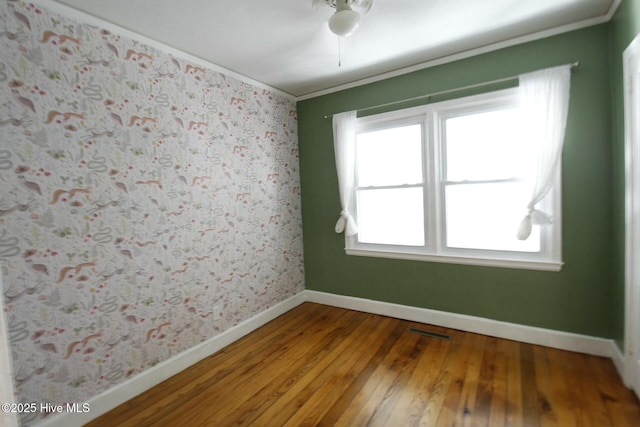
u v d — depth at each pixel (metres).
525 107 2.27
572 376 1.99
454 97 2.62
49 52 1.65
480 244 2.65
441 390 1.93
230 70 2.72
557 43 2.22
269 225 3.16
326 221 3.45
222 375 2.22
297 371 2.22
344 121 3.10
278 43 2.29
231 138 2.74
